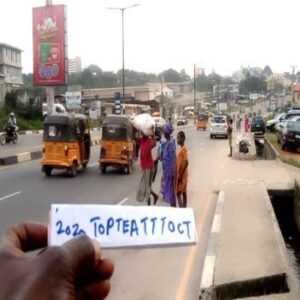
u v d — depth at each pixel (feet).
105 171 60.75
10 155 74.59
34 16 118.93
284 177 53.83
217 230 27.99
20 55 265.75
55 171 62.39
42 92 217.77
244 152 80.43
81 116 61.36
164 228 4.17
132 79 506.89
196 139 142.31
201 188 48.52
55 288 3.01
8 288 2.99
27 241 3.75
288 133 88.74
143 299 19.51
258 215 32.55
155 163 37.78
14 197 43.21
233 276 19.84
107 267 3.32
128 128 59.41
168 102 363.15
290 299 19.13
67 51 118.73
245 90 516.32
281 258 22.44
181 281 21.56
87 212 3.89
